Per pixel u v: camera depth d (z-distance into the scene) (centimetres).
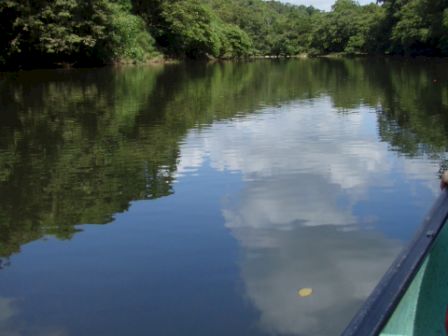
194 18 4747
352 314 360
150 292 399
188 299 386
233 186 664
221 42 5697
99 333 349
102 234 514
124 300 389
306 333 341
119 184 682
